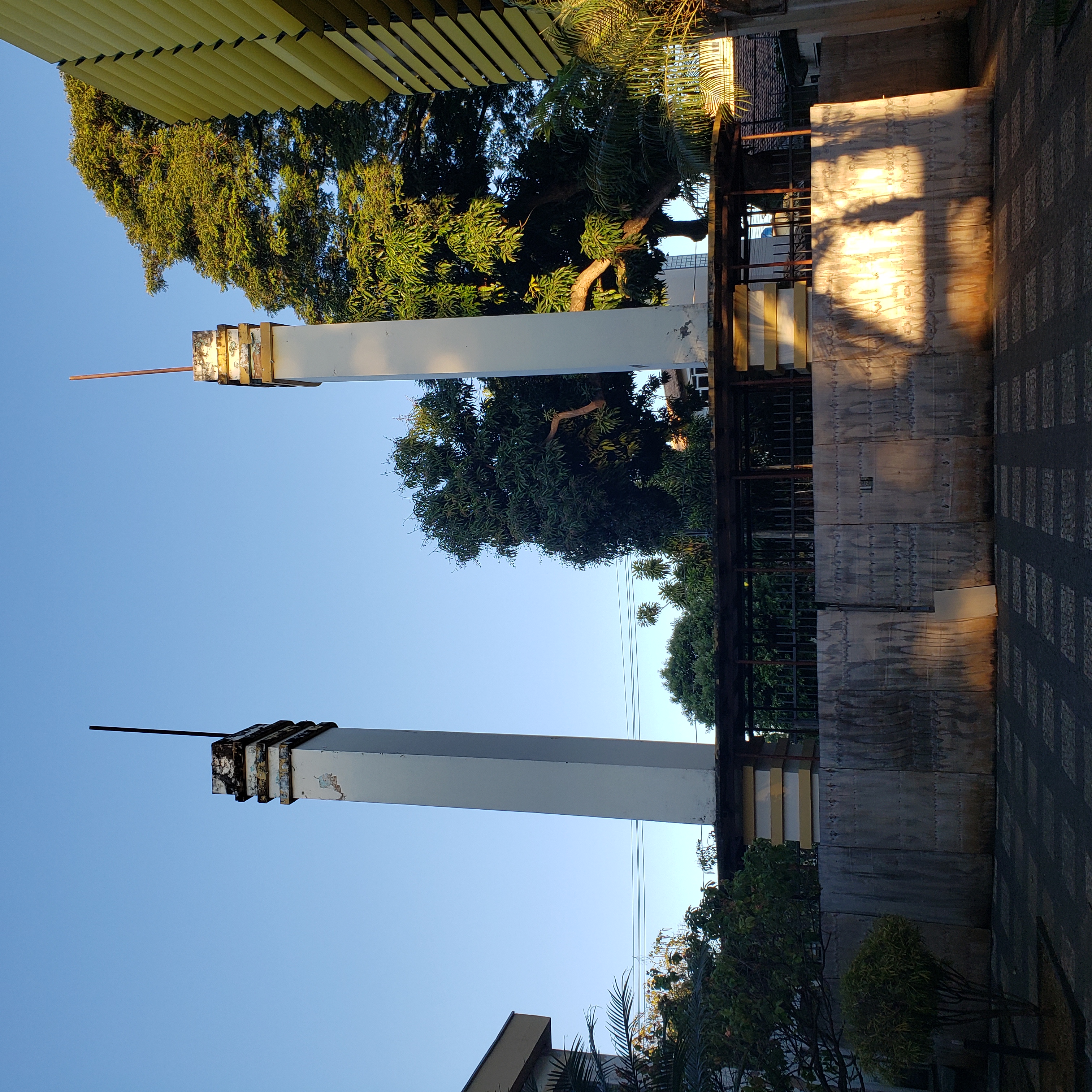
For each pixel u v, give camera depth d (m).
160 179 20.80
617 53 10.77
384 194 18.84
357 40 10.47
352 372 12.07
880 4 10.84
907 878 10.88
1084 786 6.39
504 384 21.44
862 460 10.74
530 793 11.66
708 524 20.84
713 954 10.09
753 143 14.97
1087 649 6.25
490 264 18.67
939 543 10.57
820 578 11.02
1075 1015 6.41
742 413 11.97
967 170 10.10
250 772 12.40
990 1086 9.85
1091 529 6.09
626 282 19.02
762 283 11.80
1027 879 8.30
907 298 10.44
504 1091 11.45
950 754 10.65
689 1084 7.63
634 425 21.86
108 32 9.86
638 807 11.43
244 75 10.88
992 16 9.62
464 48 10.84
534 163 19.83
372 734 12.68
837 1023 10.99
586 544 22.00
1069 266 6.54
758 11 10.96
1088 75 5.92
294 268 20.78
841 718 11.01
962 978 9.22
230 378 12.31
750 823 11.45
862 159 10.44
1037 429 7.68
